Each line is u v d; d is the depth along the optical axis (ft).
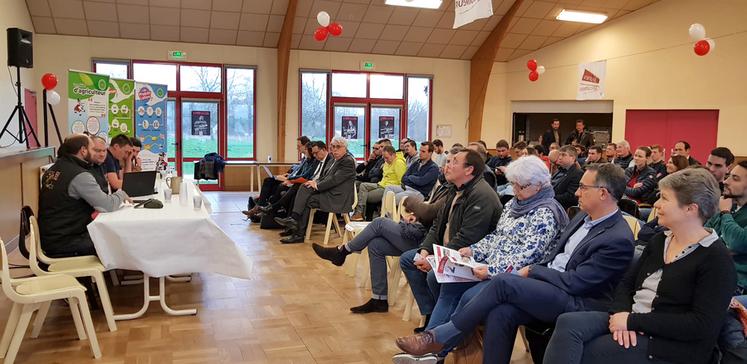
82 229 10.93
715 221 8.45
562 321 6.38
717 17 29.76
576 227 7.62
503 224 8.61
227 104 34.12
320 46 34.96
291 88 35.19
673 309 5.92
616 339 6.04
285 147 35.32
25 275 13.93
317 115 36.19
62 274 9.44
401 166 21.72
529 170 8.15
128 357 8.96
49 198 10.71
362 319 10.98
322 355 9.16
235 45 33.60
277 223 20.93
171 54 32.40
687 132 31.78
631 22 33.53
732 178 8.33
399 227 11.24
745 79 28.96
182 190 12.45
